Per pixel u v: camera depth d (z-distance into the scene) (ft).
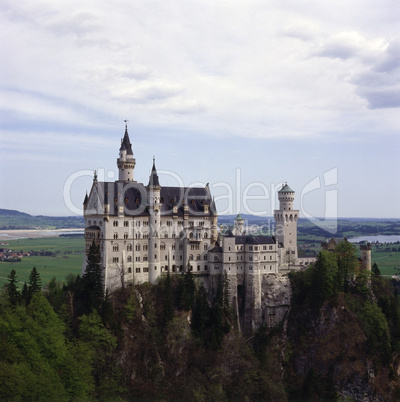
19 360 547.49
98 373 629.92
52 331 594.24
